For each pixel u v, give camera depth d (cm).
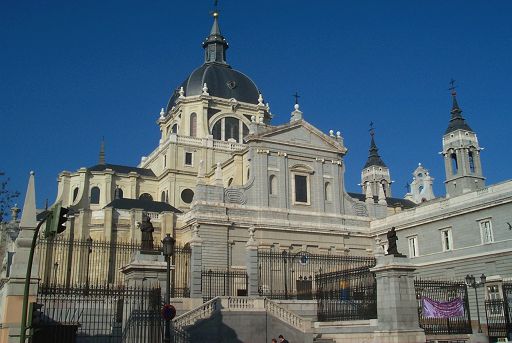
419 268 5756
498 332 3825
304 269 5147
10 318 2202
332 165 6662
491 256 4975
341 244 6341
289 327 3250
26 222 2334
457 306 3472
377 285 3142
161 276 2833
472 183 7775
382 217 6756
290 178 6359
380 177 10781
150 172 8481
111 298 2975
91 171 7856
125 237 5994
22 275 2261
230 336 3109
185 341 2912
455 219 5444
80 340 2725
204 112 8450
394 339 2948
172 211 6353
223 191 5909
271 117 9062
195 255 3641
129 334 2564
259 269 4103
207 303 3147
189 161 8100
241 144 8419
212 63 9369
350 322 3306
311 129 6625
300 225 6134
